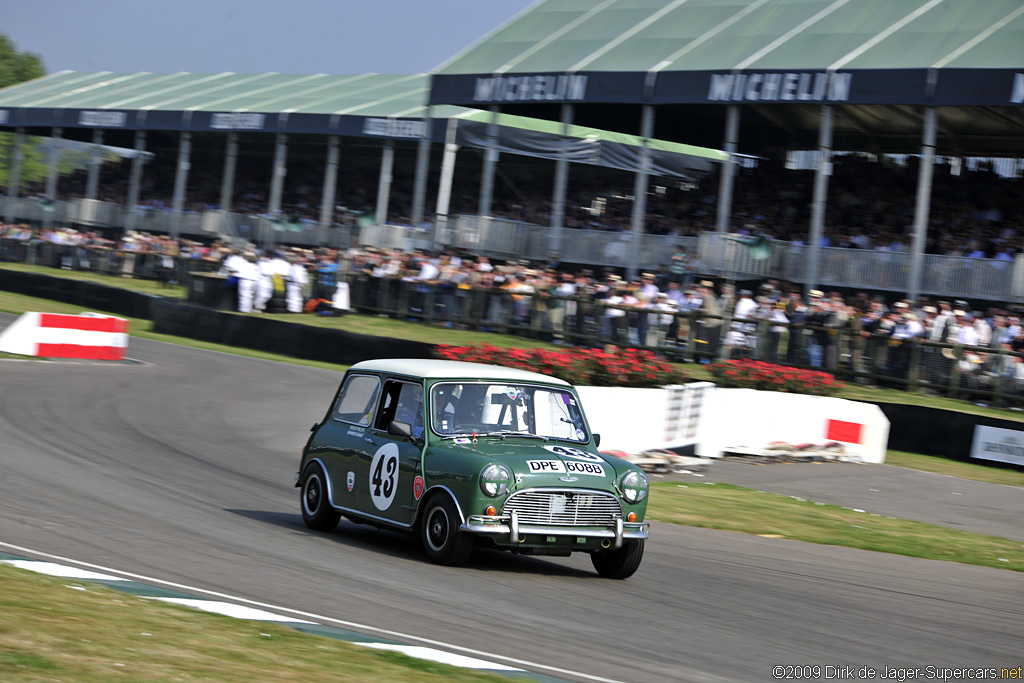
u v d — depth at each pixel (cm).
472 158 16962
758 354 8869
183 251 15000
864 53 10500
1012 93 9481
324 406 7231
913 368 8181
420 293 11069
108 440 5062
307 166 19662
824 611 2928
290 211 18112
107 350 8856
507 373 3372
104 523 3188
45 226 19550
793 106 12062
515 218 14375
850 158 12794
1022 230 10550
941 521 5016
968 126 12088
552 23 13550
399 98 16912
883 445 6938
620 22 13025
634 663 2195
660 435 6044
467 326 10669
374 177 18500
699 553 3716
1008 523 5119
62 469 4131
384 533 3600
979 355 7862
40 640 1838
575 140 11812
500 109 13575
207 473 4506
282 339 10306
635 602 2823
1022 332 8244
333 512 3459
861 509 5172
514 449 3127
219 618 2156
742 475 5906
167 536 3103
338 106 16775
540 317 10150
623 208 13825
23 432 4981
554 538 2983
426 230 13488
